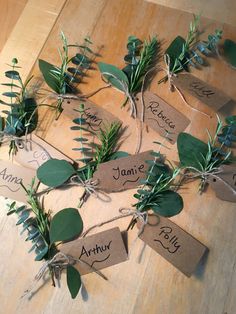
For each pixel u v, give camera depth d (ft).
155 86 1.19
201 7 1.32
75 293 0.94
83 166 1.08
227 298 0.97
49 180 1.03
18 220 1.02
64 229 1.00
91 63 1.22
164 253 1.00
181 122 1.14
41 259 0.96
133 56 1.18
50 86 1.13
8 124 1.09
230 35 1.28
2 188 1.05
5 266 0.99
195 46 1.25
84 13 1.29
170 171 1.07
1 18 1.31
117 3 1.31
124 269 0.99
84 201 1.05
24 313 0.95
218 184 1.05
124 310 0.96
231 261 1.00
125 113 1.15
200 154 1.06
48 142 1.11
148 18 1.29
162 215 1.02
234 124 1.08
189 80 1.18
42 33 1.26
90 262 0.99
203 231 1.03
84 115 1.13
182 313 0.96
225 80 1.21
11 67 1.21
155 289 0.98
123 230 1.03
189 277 0.99
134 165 1.06
